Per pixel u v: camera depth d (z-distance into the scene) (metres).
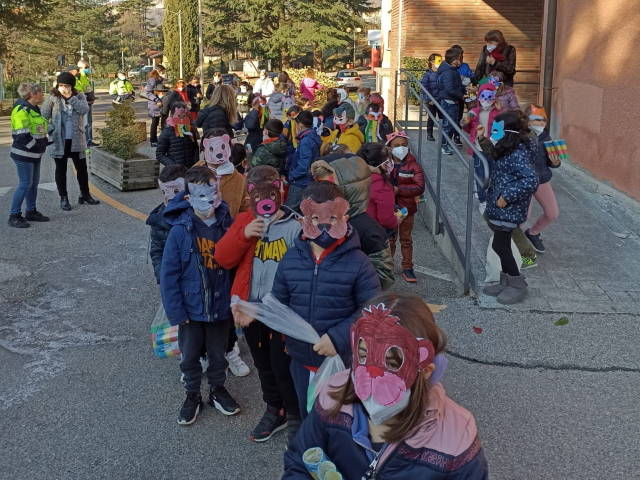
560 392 5.08
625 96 9.37
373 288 3.59
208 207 4.45
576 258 7.54
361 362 2.02
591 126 10.41
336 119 9.23
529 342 5.80
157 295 7.31
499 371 5.38
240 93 27.94
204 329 4.71
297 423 4.28
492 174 6.41
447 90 11.62
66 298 7.21
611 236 8.19
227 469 4.31
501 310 6.38
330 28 66.94
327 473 2.17
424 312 2.10
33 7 35.69
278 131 7.98
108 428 4.77
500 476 4.14
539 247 7.62
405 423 2.04
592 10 10.38
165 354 4.90
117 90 23.80
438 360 2.12
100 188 12.52
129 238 9.38
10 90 39.19
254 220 4.19
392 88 21.47
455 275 7.55
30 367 5.68
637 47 9.04
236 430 4.74
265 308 3.69
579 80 10.86
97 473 4.27
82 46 83.31
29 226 9.88
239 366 5.51
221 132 5.40
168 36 77.44
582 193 9.80
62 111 10.49
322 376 3.44
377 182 5.74
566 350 5.66
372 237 4.05
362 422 2.17
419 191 7.16
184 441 4.61
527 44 18.53
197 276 4.52
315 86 19.81
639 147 8.98
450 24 18.69
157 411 5.00
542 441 4.50
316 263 3.63
